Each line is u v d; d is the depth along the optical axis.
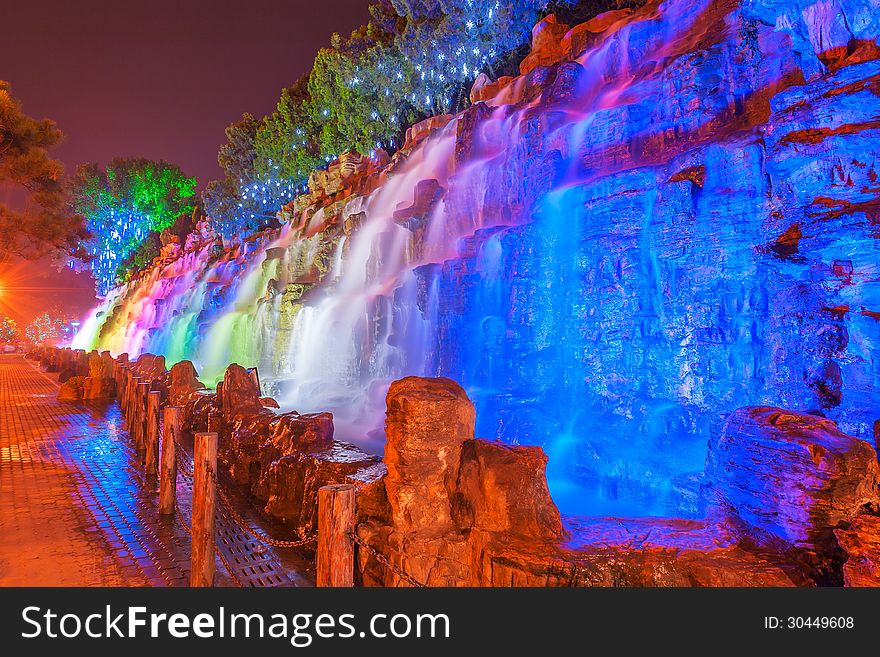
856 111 5.69
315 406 12.51
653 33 12.12
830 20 6.52
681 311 7.28
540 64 15.73
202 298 27.02
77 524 6.62
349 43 27.81
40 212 13.38
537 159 10.83
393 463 4.72
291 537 6.26
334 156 30.19
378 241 15.88
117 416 15.27
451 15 20.28
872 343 5.51
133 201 59.06
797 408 5.95
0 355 57.34
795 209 6.18
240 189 37.72
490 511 4.34
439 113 23.09
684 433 6.80
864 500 3.70
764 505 4.00
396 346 12.68
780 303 6.31
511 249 9.20
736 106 8.46
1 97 12.13
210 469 4.96
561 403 8.18
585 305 8.28
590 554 3.85
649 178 7.83
